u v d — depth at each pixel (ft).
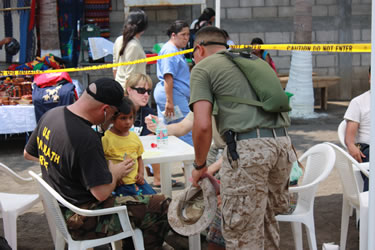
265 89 8.23
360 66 41.50
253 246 8.55
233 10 40.91
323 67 41.29
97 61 32.76
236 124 8.27
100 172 8.84
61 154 8.93
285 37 41.04
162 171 13.42
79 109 9.02
